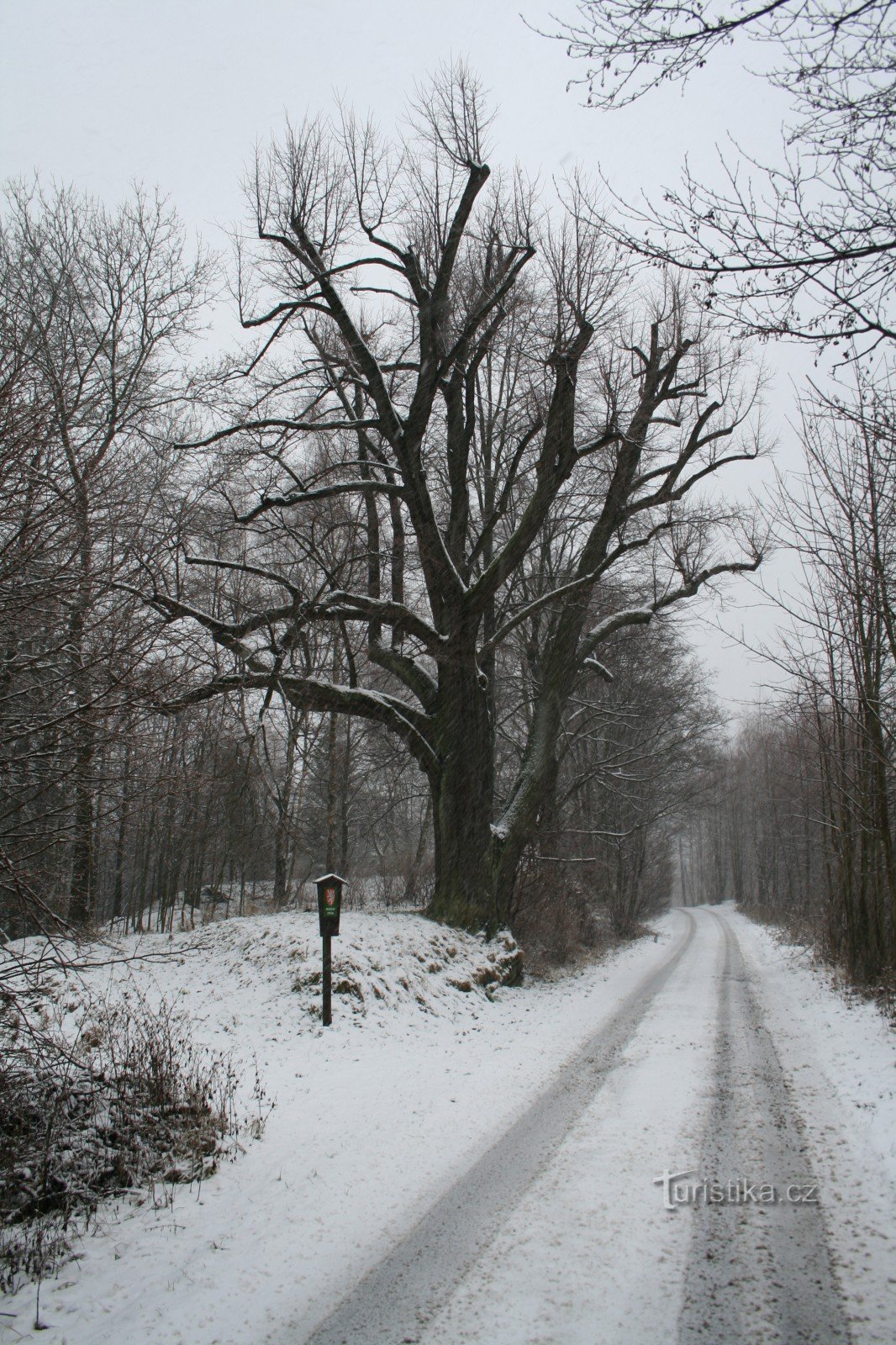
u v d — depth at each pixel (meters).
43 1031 7.29
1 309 7.31
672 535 19.59
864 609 13.86
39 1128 6.29
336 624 19.77
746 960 22.95
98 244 19.75
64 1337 4.31
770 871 59.47
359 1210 5.80
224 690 13.59
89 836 7.73
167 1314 4.51
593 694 30.84
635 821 35.53
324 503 19.25
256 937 14.02
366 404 18.92
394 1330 4.27
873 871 14.92
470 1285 4.72
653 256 5.56
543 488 16.08
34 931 6.68
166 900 29.61
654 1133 7.28
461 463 17.86
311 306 14.83
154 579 8.53
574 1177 6.32
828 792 17.66
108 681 6.56
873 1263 4.84
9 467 5.73
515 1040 11.66
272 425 15.02
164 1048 7.84
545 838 21.66
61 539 6.44
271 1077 8.93
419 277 15.07
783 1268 4.82
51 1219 5.58
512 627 17.16
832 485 13.52
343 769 27.09
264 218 15.31
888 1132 6.99
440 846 17.38
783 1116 7.74
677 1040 11.31
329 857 24.34
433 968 14.12
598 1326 4.25
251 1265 5.03
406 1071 9.59
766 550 18.31
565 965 20.44
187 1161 6.52
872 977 14.69
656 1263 4.92
